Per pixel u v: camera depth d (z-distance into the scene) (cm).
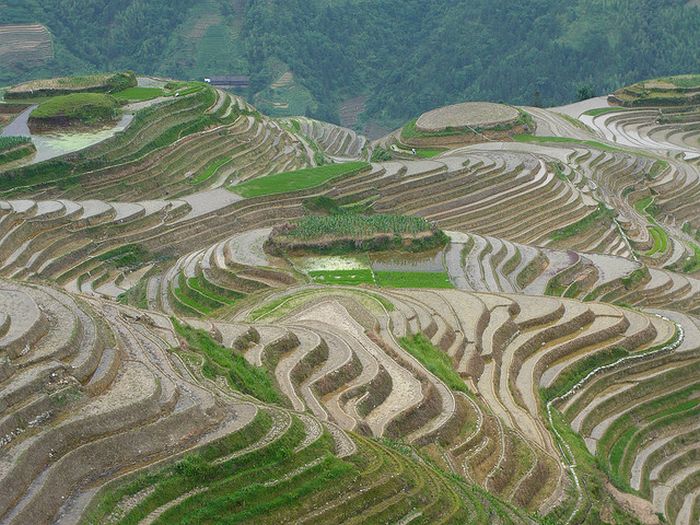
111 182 6919
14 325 2891
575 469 3506
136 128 7700
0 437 2409
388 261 5656
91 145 7081
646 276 5972
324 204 6894
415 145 10256
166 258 5997
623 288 5781
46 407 2559
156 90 8962
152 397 2698
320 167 7562
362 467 2798
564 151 9362
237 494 2498
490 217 7069
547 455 3516
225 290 5181
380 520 2603
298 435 2822
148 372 2880
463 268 5591
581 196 7694
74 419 2541
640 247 7125
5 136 7275
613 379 4431
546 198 7512
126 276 5716
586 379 4356
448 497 2812
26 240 5603
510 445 3491
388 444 3138
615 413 4216
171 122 8188
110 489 2398
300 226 5825
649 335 4753
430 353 4056
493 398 3897
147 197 6975
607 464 3806
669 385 4497
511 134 10281
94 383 2739
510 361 4281
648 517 3434
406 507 2692
